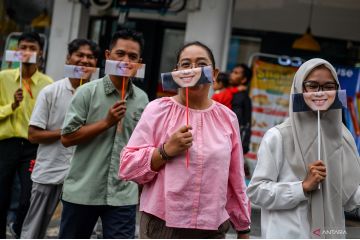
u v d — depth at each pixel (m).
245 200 3.24
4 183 5.49
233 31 11.09
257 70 9.36
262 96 9.36
